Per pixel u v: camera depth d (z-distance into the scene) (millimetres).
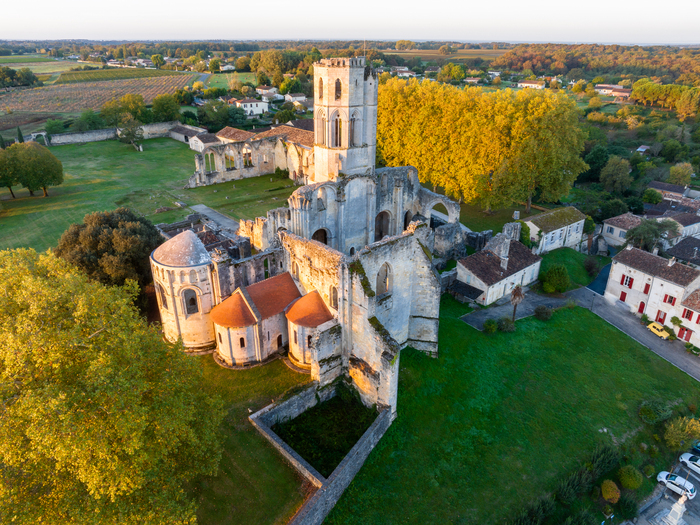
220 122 170625
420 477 38750
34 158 95875
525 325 58406
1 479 24047
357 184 62438
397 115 99000
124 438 25906
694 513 40219
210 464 31859
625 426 46312
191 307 47531
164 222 85000
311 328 43500
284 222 61219
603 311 64625
